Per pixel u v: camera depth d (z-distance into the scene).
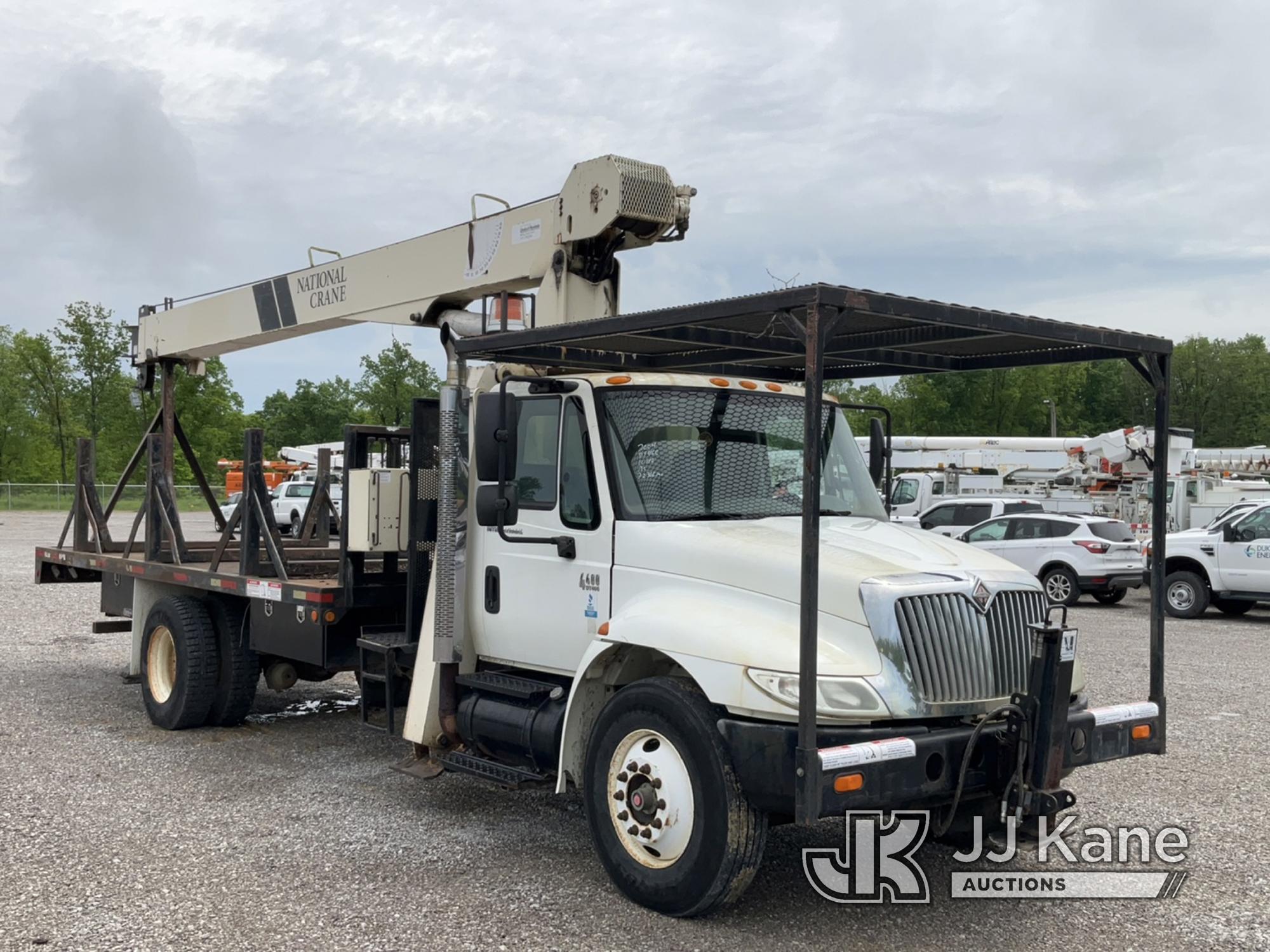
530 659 5.79
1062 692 4.63
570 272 6.48
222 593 8.48
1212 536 17.47
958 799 4.57
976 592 4.81
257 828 6.07
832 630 4.64
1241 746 8.26
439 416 6.21
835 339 5.89
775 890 5.21
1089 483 24.75
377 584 7.38
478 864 5.54
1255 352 91.31
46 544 27.83
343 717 9.18
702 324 4.98
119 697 9.80
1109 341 5.28
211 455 52.56
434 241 7.51
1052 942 4.65
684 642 4.75
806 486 4.25
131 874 5.30
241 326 9.29
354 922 4.74
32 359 54.25
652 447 5.50
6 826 6.04
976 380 70.25
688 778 4.71
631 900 5.01
